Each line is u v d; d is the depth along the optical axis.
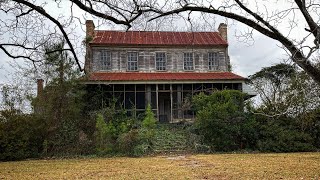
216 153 24.64
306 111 26.52
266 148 25.22
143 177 13.52
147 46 37.41
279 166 16.17
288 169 15.05
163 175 13.88
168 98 37.41
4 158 23.59
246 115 26.36
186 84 35.50
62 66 26.48
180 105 34.22
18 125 24.41
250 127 25.80
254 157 21.03
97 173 15.25
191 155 23.33
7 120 24.52
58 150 25.12
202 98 28.30
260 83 35.25
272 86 33.22
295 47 6.99
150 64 37.28
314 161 18.25
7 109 25.27
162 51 37.56
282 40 7.18
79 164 19.45
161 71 37.31
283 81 29.70
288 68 7.78
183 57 37.72
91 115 28.19
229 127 25.36
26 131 24.55
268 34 7.34
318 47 6.57
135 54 37.31
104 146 25.06
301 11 6.89
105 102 32.75
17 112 25.66
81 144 25.31
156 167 16.78
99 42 36.44
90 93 32.16
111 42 36.78
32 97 26.47
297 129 26.72
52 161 21.89
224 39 39.56
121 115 30.08
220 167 16.20
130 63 37.06
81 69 8.52
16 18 8.50
